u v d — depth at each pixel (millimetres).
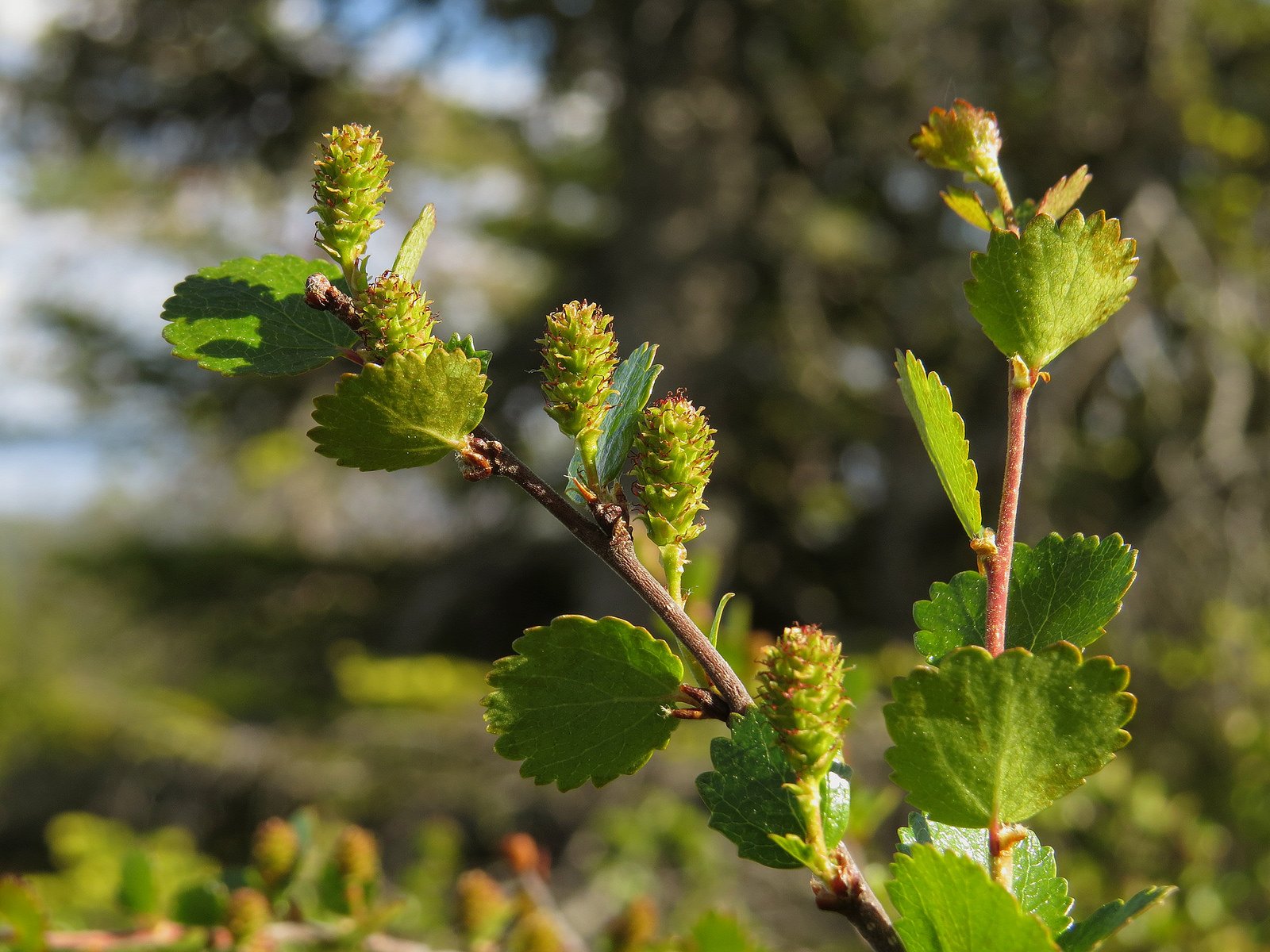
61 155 13445
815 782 841
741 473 14945
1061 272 910
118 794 12477
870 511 14430
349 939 2035
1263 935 3820
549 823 10211
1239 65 11586
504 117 14414
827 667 843
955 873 735
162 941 1979
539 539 15281
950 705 796
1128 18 11219
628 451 965
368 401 884
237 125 13039
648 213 14125
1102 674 771
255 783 12016
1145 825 4777
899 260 14297
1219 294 10570
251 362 991
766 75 13445
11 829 12914
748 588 15219
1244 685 8016
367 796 11297
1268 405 10656
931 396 925
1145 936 3346
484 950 2275
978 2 11664
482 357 902
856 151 14203
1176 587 9523
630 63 13289
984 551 910
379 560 16766
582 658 928
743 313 14781
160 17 12289
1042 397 10633
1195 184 11250
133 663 16703
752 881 6242
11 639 18312
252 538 16750
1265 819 5465
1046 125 11367
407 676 12180
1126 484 11203
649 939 2229
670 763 8672
